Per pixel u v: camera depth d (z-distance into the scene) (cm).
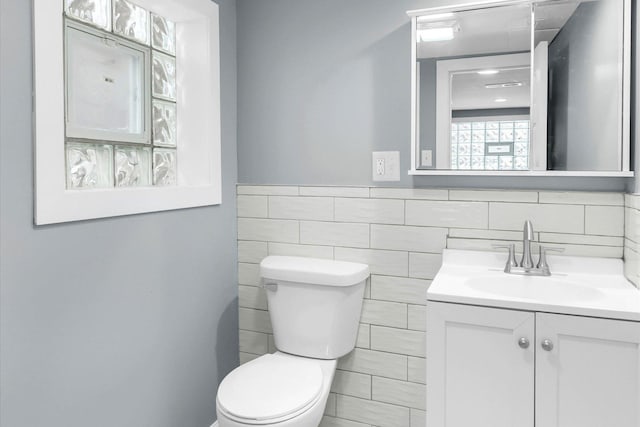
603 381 131
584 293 154
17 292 122
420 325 193
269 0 213
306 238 211
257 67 217
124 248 158
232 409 144
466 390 146
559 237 173
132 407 162
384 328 199
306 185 210
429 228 190
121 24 176
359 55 199
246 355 226
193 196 190
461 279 165
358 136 200
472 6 175
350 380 206
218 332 211
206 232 201
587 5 164
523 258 171
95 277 146
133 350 162
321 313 188
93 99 164
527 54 171
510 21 173
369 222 200
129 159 182
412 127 185
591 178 169
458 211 186
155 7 182
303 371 170
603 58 162
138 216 164
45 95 126
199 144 202
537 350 137
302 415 146
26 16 122
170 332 181
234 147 221
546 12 169
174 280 182
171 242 180
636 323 127
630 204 157
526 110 172
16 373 123
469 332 144
